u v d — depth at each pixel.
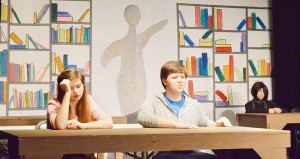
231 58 6.50
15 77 5.87
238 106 6.48
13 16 5.91
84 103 2.41
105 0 6.17
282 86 6.37
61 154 1.67
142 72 6.22
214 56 6.45
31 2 5.96
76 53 6.05
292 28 6.22
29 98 5.88
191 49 6.39
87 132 1.92
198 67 6.39
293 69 6.22
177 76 2.47
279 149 1.94
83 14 6.09
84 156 2.01
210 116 6.40
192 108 2.51
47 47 5.98
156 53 6.28
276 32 6.50
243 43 6.55
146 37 6.26
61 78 2.36
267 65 6.61
